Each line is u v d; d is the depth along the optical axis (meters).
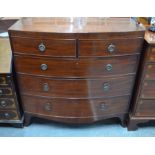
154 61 1.42
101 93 1.56
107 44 1.34
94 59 1.39
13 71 1.53
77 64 1.41
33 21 1.52
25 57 1.42
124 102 1.66
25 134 1.75
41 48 1.35
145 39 1.38
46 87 1.54
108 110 1.67
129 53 1.40
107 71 1.45
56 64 1.42
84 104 1.61
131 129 1.78
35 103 1.66
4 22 1.71
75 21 1.53
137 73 1.57
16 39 1.35
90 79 1.48
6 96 1.60
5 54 1.49
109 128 1.82
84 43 1.32
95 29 1.34
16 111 1.70
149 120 1.74
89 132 1.78
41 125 1.86
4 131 1.78
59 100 1.60
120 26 1.41
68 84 1.51
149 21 1.68
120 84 1.54
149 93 1.58
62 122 1.88
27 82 1.55
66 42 1.32
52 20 1.55
